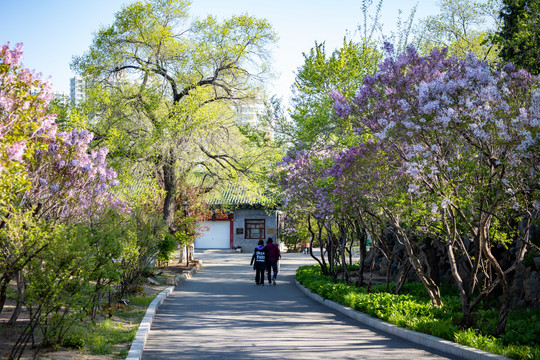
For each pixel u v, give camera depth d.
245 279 25.31
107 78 24.41
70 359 7.62
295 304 16.11
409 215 11.44
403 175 11.58
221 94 27.66
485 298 13.49
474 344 8.57
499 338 8.97
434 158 9.91
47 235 7.74
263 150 26.50
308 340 9.99
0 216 7.70
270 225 52.19
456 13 22.38
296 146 19.14
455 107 9.22
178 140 23.33
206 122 23.89
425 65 10.85
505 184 9.00
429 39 23.06
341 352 8.81
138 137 23.19
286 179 18.08
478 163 10.02
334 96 12.35
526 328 9.77
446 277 17.77
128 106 23.86
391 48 11.26
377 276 24.05
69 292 8.69
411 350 8.98
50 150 10.18
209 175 29.67
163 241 24.98
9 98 7.46
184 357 8.42
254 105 27.75
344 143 15.04
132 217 16.83
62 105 20.02
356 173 12.83
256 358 8.34
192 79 25.44
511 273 13.95
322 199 15.87
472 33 22.78
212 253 50.22
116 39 24.14
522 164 8.77
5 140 7.00
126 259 13.61
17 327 9.65
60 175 10.39
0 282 8.14
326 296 16.45
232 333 10.83
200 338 10.20
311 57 19.42
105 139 22.36
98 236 10.35
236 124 24.31
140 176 21.77
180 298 17.33
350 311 13.45
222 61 26.14
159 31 23.89
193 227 30.95
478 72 9.12
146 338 9.88
